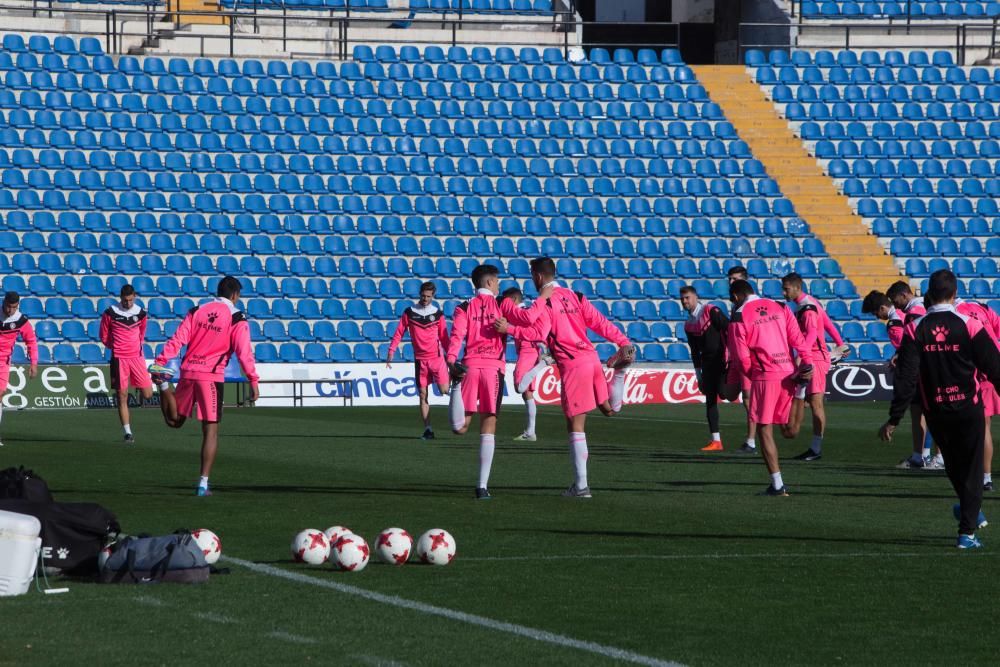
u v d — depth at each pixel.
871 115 83.00
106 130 72.44
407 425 49.47
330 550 18.67
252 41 82.19
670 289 73.25
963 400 20.75
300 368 62.34
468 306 27.62
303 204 72.44
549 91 81.75
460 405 27.27
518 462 35.38
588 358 27.38
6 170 69.00
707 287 73.50
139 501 26.19
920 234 77.25
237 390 61.06
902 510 25.72
